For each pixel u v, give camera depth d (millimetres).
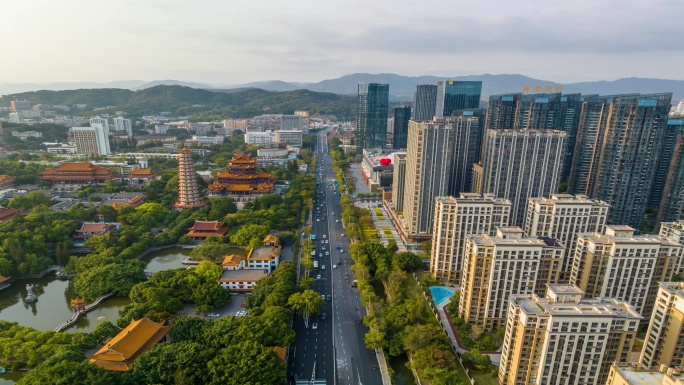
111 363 171000
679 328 172000
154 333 189750
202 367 168875
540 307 166875
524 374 170625
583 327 157125
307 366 195375
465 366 196000
